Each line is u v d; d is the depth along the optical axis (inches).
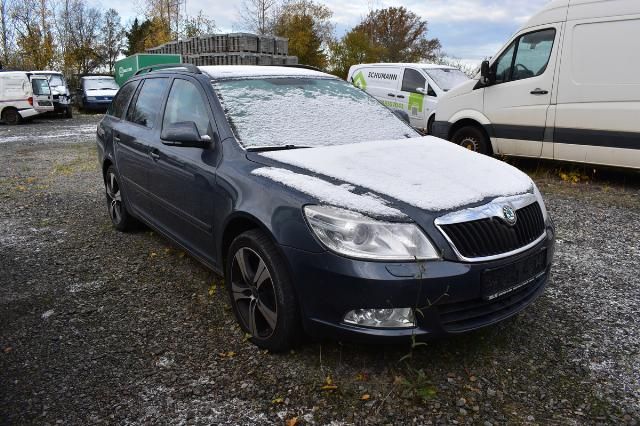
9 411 98.6
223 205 125.6
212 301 143.6
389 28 1863.9
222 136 134.9
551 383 104.8
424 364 111.0
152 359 115.6
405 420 94.7
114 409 99.0
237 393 103.0
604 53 263.1
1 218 235.9
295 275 104.8
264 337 116.1
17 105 742.5
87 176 336.5
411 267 96.7
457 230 100.8
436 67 462.0
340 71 1470.2
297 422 94.6
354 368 109.7
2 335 127.4
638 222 214.1
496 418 95.0
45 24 1421.0
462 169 123.2
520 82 298.5
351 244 98.5
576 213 227.8
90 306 142.4
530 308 136.5
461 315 102.8
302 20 1617.9
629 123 258.2
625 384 104.3
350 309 99.0
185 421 95.5
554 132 286.8
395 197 104.7
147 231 211.0
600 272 160.4
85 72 1592.0
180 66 171.0
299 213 105.0
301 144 136.6
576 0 273.1
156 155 161.2
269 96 152.1
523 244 110.6
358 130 151.4
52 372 111.3
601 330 125.0
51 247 192.9
